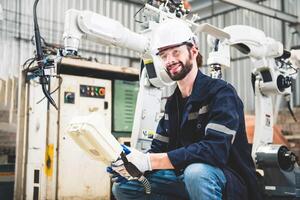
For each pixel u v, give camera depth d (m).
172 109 1.65
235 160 1.48
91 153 1.38
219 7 6.30
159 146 1.69
